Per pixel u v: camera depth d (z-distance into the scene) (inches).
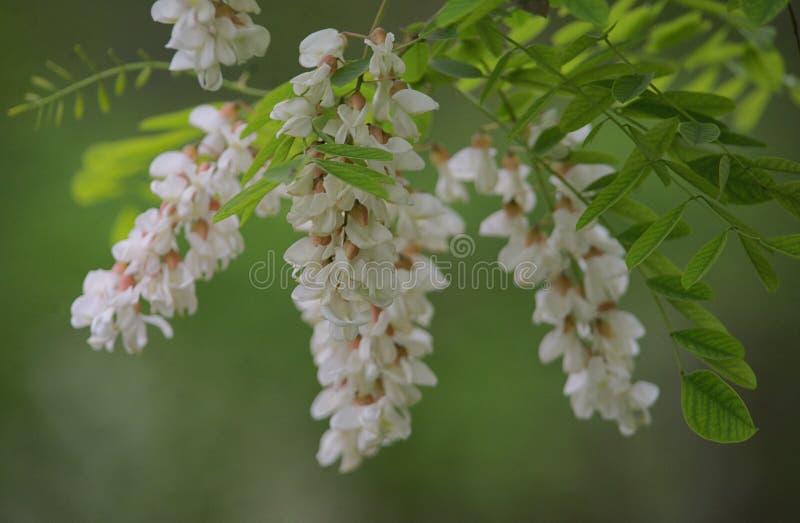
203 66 29.7
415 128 29.6
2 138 70.5
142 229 32.1
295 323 69.6
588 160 33.4
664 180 29.7
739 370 30.8
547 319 33.9
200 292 67.6
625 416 33.6
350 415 32.7
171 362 70.9
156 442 72.9
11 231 68.6
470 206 67.6
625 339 33.3
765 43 37.1
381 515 72.4
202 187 32.0
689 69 38.6
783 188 29.8
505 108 34.7
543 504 71.0
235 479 72.9
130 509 72.9
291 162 28.6
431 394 70.0
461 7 28.8
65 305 68.8
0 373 69.9
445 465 70.7
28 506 73.0
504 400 69.9
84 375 72.7
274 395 70.8
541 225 34.1
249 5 29.9
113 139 71.2
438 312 70.4
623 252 33.3
